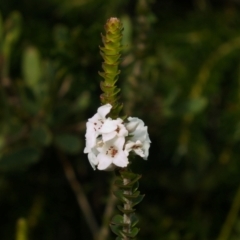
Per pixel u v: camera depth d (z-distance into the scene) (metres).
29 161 0.66
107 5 0.75
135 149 0.41
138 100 0.66
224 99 0.74
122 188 0.42
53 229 0.75
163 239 0.73
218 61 0.72
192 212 0.75
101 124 0.41
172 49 0.73
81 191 0.71
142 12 0.63
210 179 0.74
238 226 0.71
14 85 0.71
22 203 0.75
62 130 0.68
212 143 0.75
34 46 0.74
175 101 0.67
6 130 0.67
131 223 0.43
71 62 0.66
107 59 0.42
